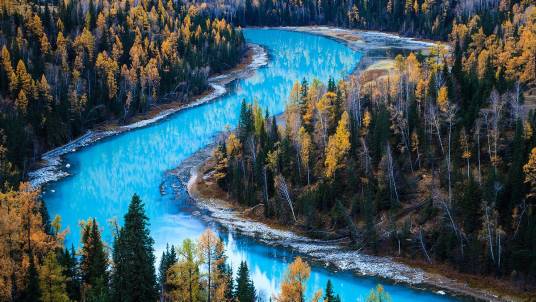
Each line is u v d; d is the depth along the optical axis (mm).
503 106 98688
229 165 119250
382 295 63250
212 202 116875
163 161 141875
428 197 93625
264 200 108750
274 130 119562
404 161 101375
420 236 86625
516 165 83188
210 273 63156
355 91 119250
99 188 125188
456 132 96500
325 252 93250
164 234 101875
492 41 152750
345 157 103750
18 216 64750
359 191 99875
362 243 92812
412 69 125312
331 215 98688
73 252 70500
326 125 112875
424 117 104312
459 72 111875
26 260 62438
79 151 149250
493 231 80875
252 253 94062
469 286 79938
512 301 75562
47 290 61531
